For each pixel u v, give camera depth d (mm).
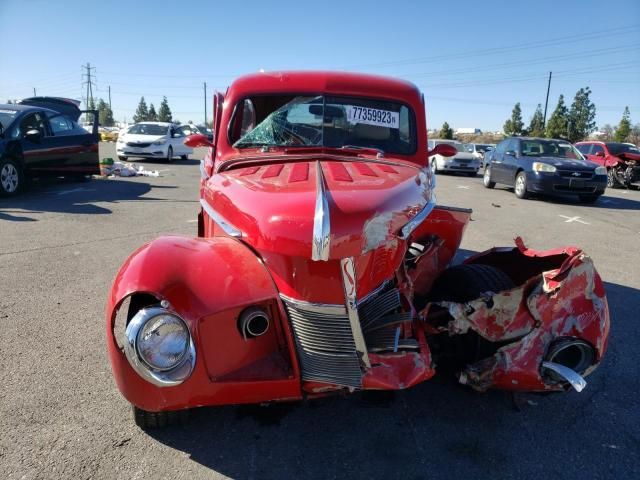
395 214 2582
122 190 11922
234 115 3873
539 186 12734
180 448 2752
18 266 5703
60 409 3045
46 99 13750
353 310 2445
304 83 3879
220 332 2502
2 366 3521
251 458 2697
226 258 2662
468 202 12312
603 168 12734
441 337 3248
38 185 12406
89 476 2516
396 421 3057
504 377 2812
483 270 3383
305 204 2447
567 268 2793
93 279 5352
